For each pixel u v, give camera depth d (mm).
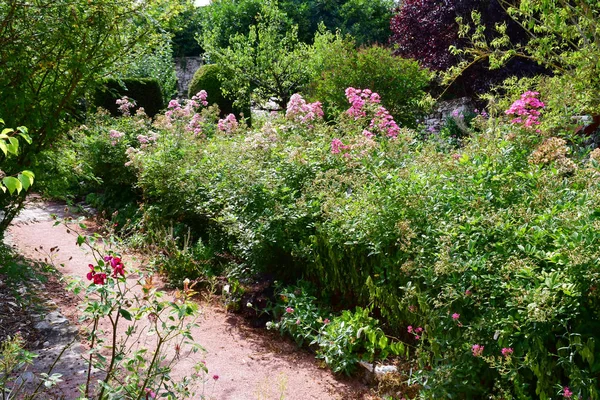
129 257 6316
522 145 4645
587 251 2758
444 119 14516
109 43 5281
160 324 4453
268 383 3705
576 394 2635
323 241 4648
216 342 4324
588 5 5020
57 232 7387
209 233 6227
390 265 3949
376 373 3771
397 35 16078
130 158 7816
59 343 3975
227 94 15703
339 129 6254
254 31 17172
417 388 3516
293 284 5027
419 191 4094
